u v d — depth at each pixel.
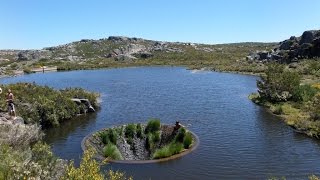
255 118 45.44
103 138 36.22
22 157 16.42
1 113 33.91
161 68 138.25
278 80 55.62
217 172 27.14
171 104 56.91
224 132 38.84
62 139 37.03
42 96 46.50
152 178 26.17
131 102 59.22
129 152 35.78
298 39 128.62
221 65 131.50
